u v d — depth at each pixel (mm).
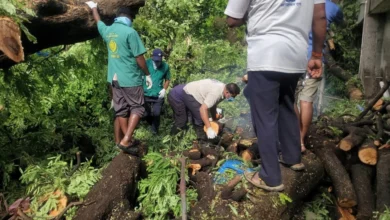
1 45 3477
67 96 6680
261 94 3238
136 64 4457
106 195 3787
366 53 8297
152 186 3850
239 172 3885
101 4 4676
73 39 4609
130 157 4164
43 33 4156
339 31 9617
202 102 5219
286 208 3561
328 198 4043
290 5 3135
